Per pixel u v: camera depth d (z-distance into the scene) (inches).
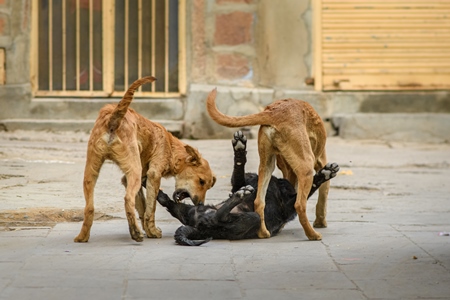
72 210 379.6
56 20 760.3
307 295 238.2
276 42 786.2
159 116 760.3
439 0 805.2
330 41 798.5
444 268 275.6
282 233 347.3
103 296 233.1
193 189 339.9
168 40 765.9
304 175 322.3
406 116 788.0
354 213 405.7
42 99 757.3
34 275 256.7
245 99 765.9
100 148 306.0
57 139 709.3
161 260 281.4
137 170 310.8
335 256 294.2
